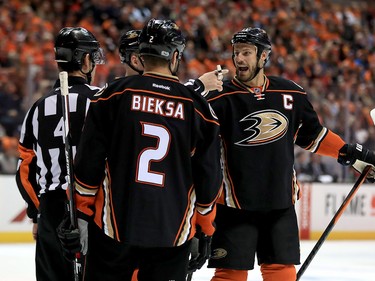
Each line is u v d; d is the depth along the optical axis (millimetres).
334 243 13344
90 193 3805
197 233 3986
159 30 3879
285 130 5129
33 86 11859
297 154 13859
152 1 18250
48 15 16969
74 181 3850
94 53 4566
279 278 5160
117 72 12398
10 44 15211
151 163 3775
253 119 5090
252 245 5121
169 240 3777
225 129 5117
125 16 17391
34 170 4605
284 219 5164
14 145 11883
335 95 13734
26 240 12078
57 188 4363
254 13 20234
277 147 5098
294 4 21625
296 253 5168
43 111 4469
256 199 5055
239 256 5070
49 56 14383
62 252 4312
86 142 3777
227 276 5156
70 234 3818
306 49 19953
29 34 15562
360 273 9289
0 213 11844
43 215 4402
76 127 4406
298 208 13734
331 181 14133
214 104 5117
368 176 5527
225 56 17547
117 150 3791
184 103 3861
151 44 3885
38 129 4473
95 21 17219
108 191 3803
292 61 17891
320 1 23219
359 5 24047
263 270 5266
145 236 3734
